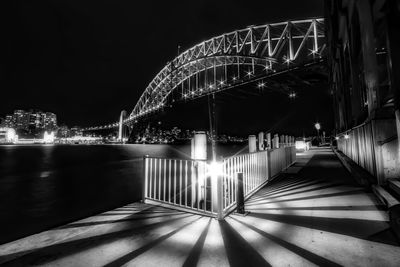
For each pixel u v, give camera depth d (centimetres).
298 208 467
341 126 1581
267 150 777
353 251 293
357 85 956
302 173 919
